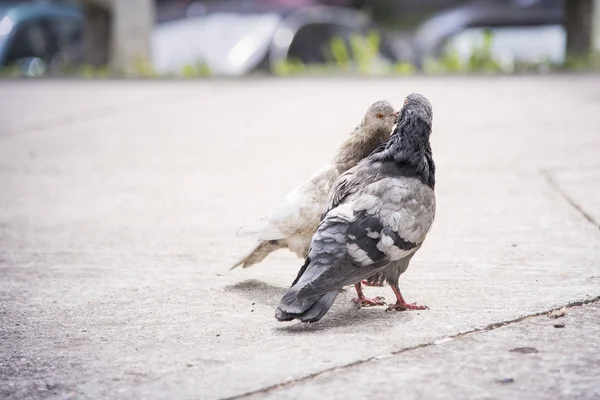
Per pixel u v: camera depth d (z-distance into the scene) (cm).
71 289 813
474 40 3064
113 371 611
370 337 655
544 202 1062
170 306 756
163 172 1356
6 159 1507
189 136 1672
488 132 1555
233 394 562
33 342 676
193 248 943
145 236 996
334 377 582
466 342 636
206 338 670
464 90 2156
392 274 706
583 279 781
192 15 2911
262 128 1722
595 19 2608
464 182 1188
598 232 931
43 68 2941
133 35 2705
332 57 2748
